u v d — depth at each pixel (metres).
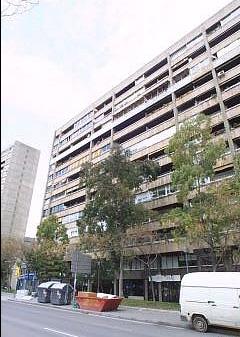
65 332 11.06
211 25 38.72
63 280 41.88
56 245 41.62
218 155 22.27
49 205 60.75
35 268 41.47
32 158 39.47
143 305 24.55
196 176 21.84
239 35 34.72
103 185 30.19
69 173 57.94
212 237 21.14
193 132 22.94
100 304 20.44
